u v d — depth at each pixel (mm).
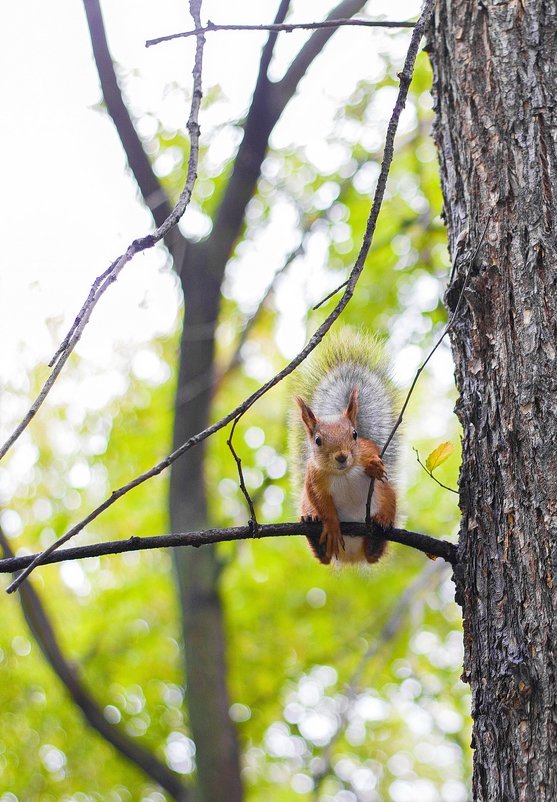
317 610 11078
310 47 7773
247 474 10008
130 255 2723
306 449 5449
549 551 3113
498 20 3846
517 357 3373
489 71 3805
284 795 11367
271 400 10172
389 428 5180
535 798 2904
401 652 10648
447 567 8352
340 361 5469
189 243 7809
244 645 10812
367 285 9414
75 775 10492
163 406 10078
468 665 3271
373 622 10758
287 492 9750
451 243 3832
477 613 3271
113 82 7461
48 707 10422
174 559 7684
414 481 10617
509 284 3469
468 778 10031
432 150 9273
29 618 8133
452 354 3691
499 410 3363
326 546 4449
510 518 3238
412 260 9398
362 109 9141
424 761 11602
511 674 3037
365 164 9164
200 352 7742
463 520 3432
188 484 7672
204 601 7461
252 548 10594
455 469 10352
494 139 3701
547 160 3568
